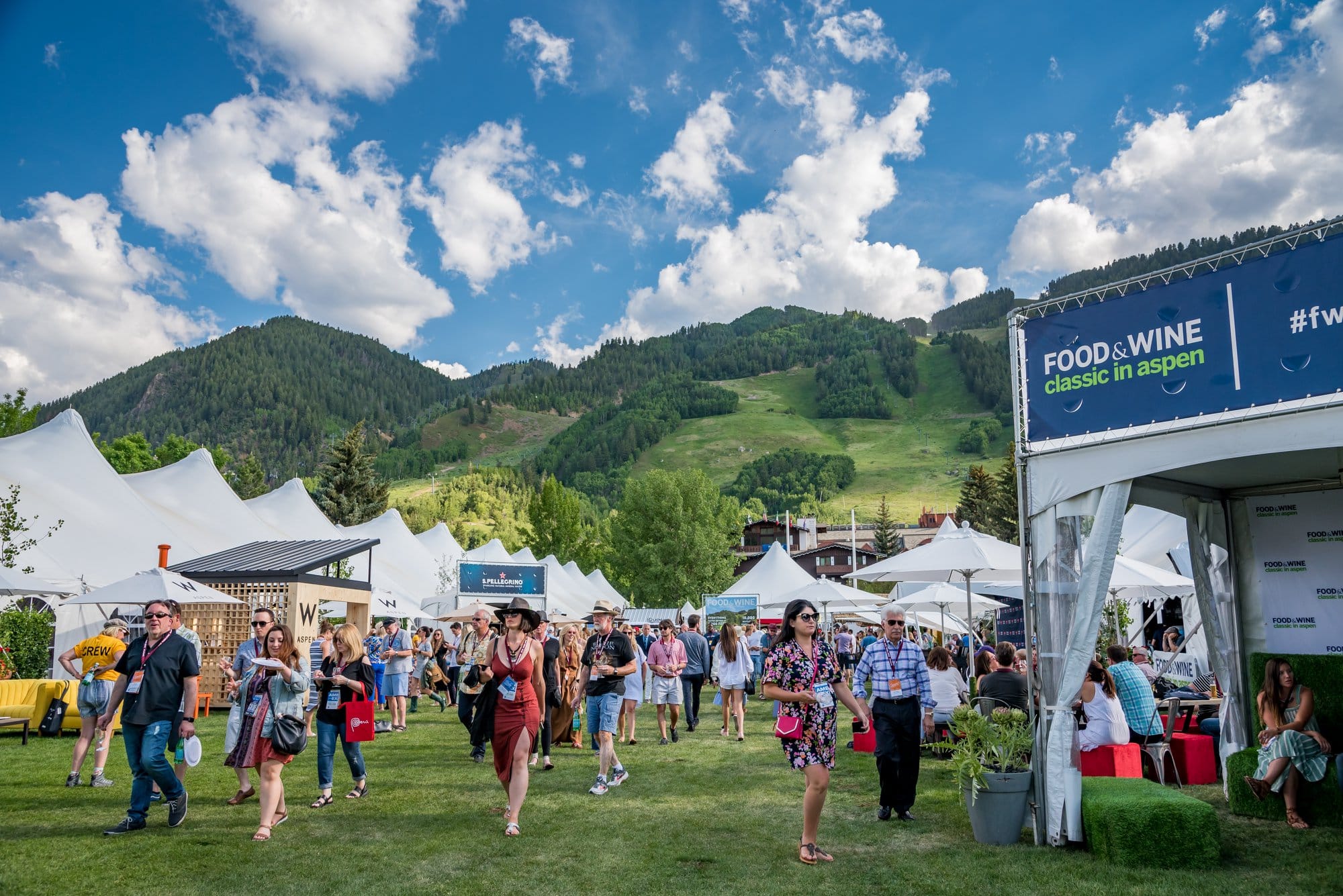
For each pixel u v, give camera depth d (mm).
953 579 17281
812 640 6449
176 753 7289
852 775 9969
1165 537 17953
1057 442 7258
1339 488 8766
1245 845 6676
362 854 6461
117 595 14562
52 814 7738
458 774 10164
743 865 6184
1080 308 7250
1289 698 7719
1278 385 6164
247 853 6449
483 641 11445
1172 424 6625
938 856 6430
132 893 5488
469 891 5570
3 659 15875
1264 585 9195
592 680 9227
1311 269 6102
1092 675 8898
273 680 7043
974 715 7207
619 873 5988
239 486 83188
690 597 62219
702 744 12914
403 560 32656
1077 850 6590
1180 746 9492
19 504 18281
